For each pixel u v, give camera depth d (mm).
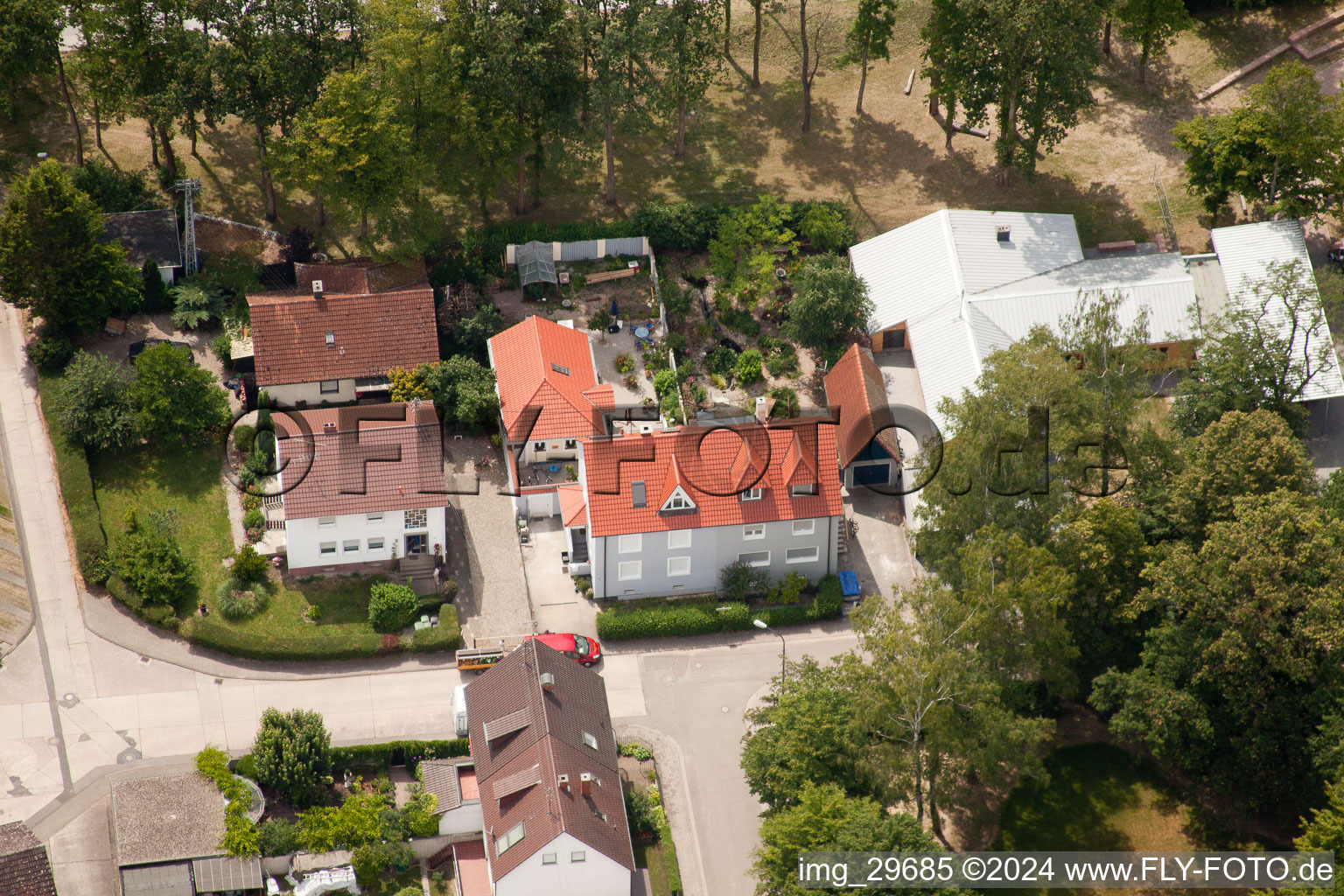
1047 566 71312
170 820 70312
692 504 82000
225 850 69438
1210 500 76438
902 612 83812
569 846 68000
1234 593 70062
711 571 84625
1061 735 79250
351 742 75875
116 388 85375
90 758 74375
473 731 74188
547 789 69188
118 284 88375
